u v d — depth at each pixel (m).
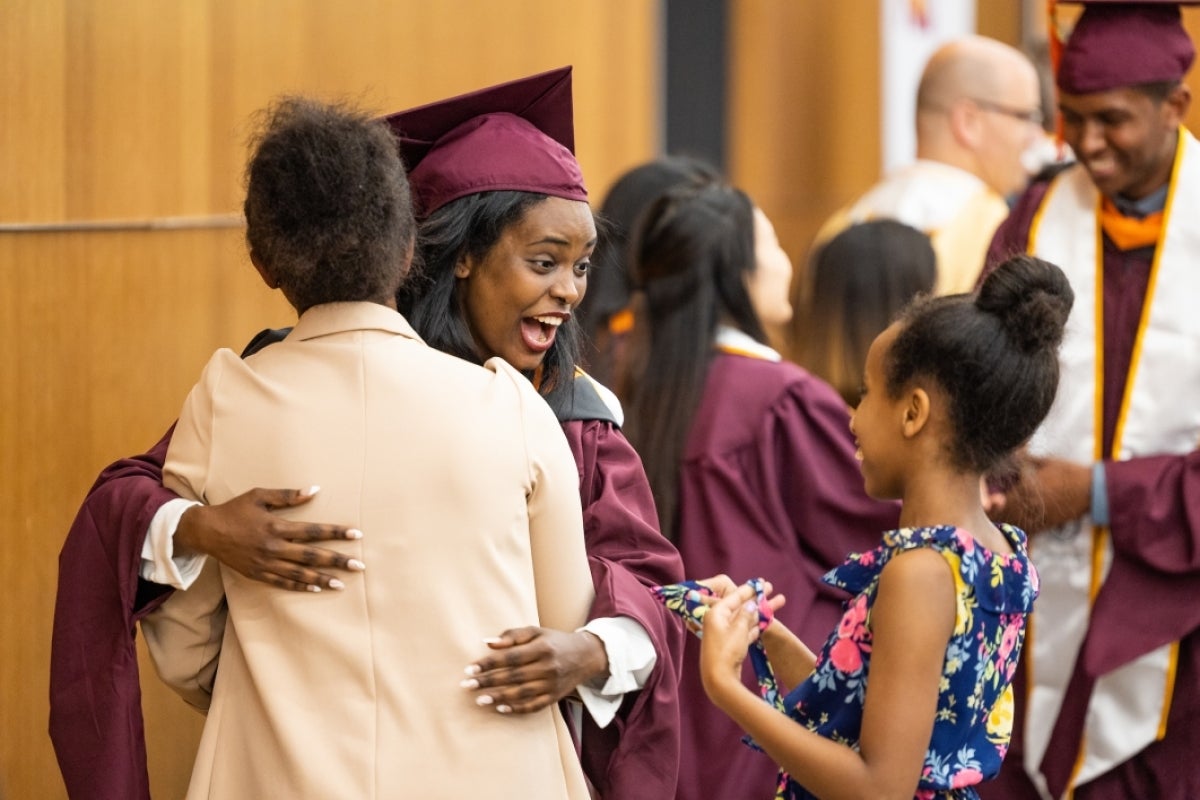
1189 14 7.41
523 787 3.42
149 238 5.58
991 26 14.52
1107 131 5.52
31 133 4.84
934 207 8.48
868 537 5.74
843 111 14.60
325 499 3.42
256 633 3.46
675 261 5.85
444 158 4.00
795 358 6.56
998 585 3.63
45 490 4.93
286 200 3.49
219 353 3.64
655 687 3.75
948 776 3.65
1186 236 5.58
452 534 3.43
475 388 3.56
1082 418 5.66
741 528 5.69
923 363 3.67
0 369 4.65
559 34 10.93
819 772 3.53
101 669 3.62
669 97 14.15
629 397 5.87
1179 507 5.45
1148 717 5.57
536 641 3.45
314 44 7.08
